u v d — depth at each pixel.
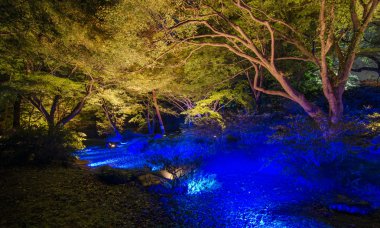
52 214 4.82
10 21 7.73
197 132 12.38
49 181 6.66
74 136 12.31
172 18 9.15
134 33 8.61
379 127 7.31
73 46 9.67
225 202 5.79
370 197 5.20
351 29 9.41
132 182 7.10
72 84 11.17
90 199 5.75
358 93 15.54
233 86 16.34
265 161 7.80
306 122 7.96
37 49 9.34
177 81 15.22
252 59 9.81
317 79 15.64
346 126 7.23
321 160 6.81
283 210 5.13
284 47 13.15
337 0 8.13
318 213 4.87
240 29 9.11
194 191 6.52
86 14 8.97
